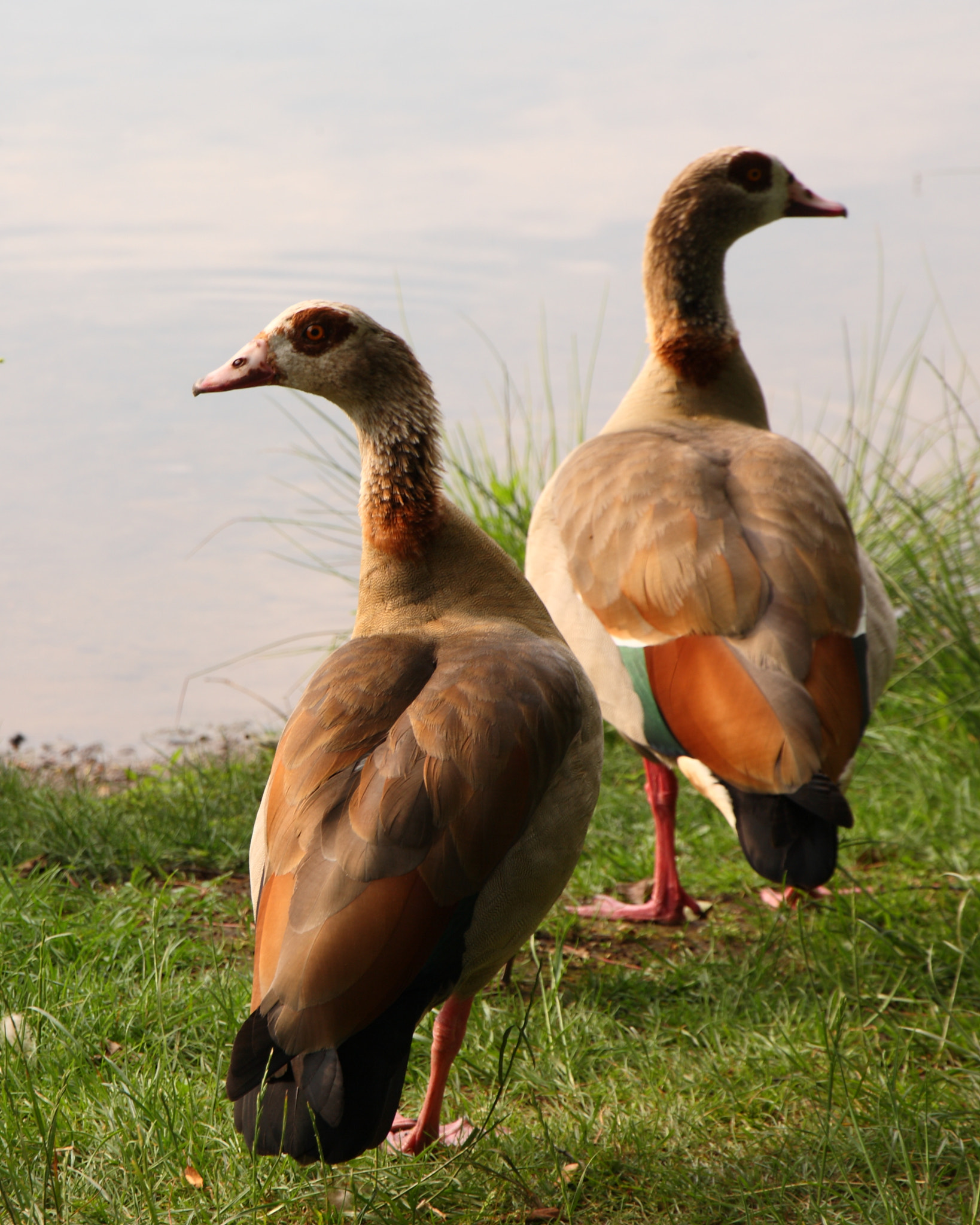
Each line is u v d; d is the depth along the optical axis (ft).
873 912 20.67
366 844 12.26
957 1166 13.75
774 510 19.47
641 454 20.89
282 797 13.32
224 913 20.31
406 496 16.03
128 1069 15.30
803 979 18.92
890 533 30.48
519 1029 16.75
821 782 16.92
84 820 22.84
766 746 17.30
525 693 13.70
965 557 31.24
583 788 14.39
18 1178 12.92
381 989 11.82
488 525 32.89
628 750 28.81
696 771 19.06
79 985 16.72
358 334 16.14
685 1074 16.06
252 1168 13.21
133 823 23.22
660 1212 13.34
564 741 13.92
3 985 16.48
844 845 21.77
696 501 19.61
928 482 33.58
